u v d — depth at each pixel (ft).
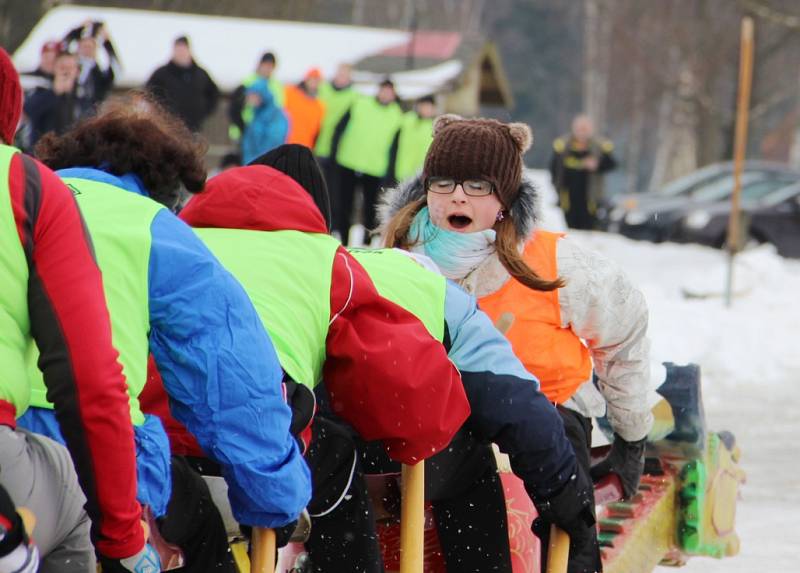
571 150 176.45
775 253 170.60
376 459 31.63
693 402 41.65
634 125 518.78
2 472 21.06
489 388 30.01
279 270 27.73
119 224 23.62
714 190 182.70
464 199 33.55
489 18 599.98
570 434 34.60
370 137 140.36
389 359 27.68
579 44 598.75
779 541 49.96
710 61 346.95
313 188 34.96
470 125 33.96
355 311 28.12
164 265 23.67
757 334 93.45
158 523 25.26
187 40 133.39
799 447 67.15
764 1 287.48
